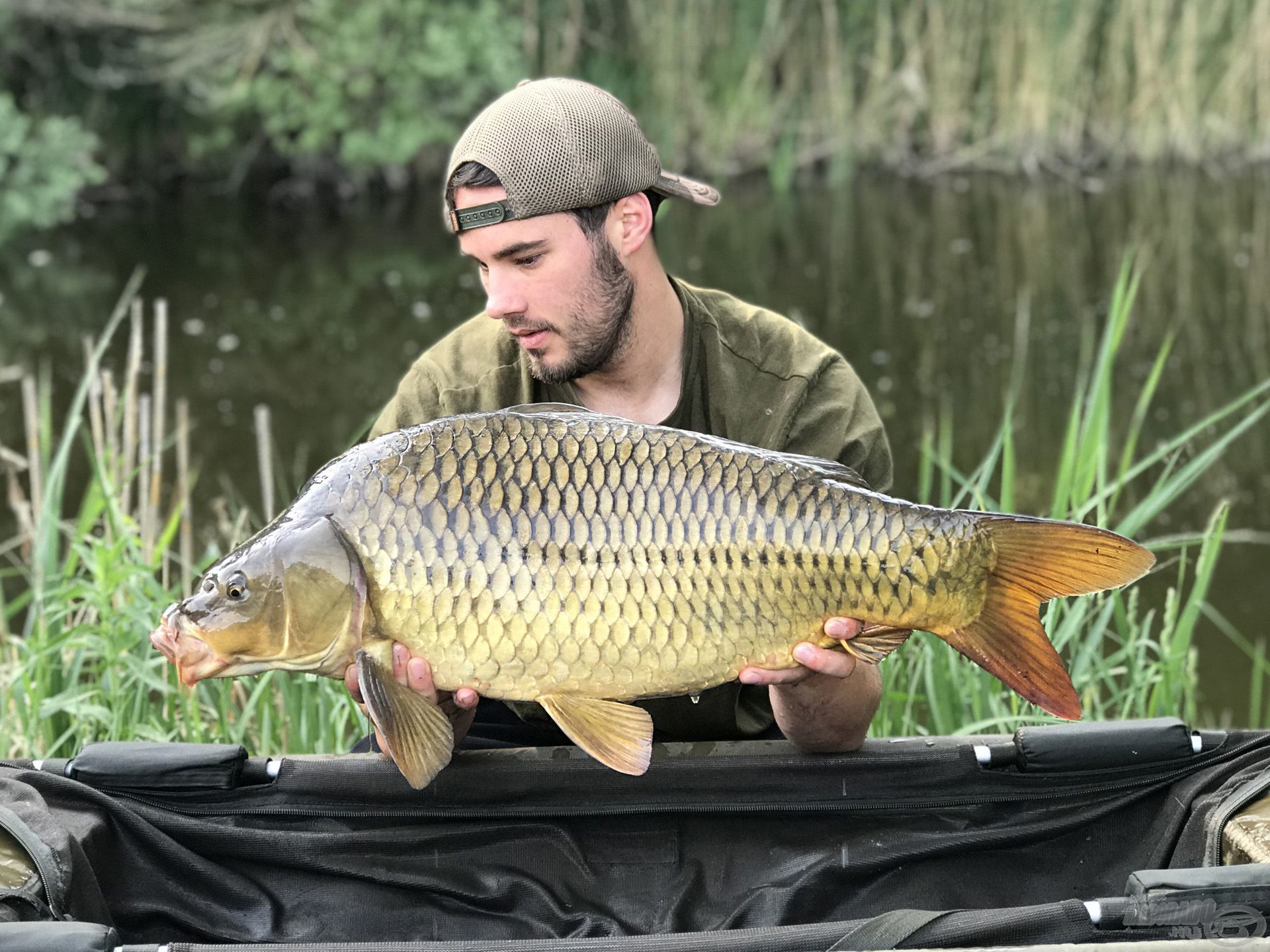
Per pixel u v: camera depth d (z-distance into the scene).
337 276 8.14
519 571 1.34
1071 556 1.36
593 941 1.22
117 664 2.34
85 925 1.17
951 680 2.40
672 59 10.77
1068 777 1.56
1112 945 1.13
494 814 1.56
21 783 1.44
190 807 1.55
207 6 9.93
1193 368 5.96
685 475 1.36
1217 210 9.12
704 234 9.11
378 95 10.29
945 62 10.91
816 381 1.69
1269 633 3.85
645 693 1.38
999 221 9.16
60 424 5.61
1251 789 1.44
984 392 5.75
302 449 5.31
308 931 1.54
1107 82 10.75
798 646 1.38
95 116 10.32
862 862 1.56
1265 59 10.45
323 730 2.33
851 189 10.57
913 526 1.37
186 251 8.96
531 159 1.49
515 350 1.71
